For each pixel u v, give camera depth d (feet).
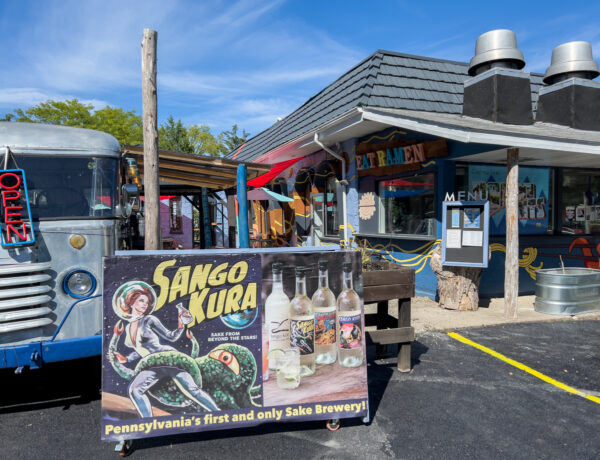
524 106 21.91
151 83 14.10
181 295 9.12
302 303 9.64
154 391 8.93
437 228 22.39
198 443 9.69
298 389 9.53
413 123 19.26
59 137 12.07
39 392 12.63
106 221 12.06
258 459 9.00
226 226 52.13
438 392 12.16
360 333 9.99
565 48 25.39
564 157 21.49
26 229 10.94
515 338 16.93
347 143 29.07
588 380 12.92
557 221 25.32
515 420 10.57
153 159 14.26
